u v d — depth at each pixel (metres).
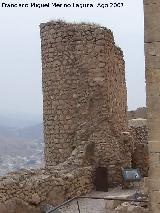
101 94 18.95
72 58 19.38
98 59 19.00
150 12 7.80
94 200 16.25
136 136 23.23
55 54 19.67
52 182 15.55
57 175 16.19
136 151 21.59
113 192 17.45
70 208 15.25
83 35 19.25
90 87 19.11
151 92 7.82
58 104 19.55
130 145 20.05
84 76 19.20
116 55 20.84
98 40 19.02
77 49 19.33
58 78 19.58
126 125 22.17
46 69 19.97
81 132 18.98
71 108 19.31
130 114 31.38
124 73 22.42
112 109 19.66
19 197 14.06
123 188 18.06
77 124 19.20
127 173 17.80
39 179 15.09
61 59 19.55
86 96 19.14
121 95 21.56
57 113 19.56
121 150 19.48
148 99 7.84
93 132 18.92
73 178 16.62
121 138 19.80
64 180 16.08
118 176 18.75
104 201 16.00
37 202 14.73
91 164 18.66
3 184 13.50
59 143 19.47
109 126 19.09
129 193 16.73
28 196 14.43
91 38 19.11
